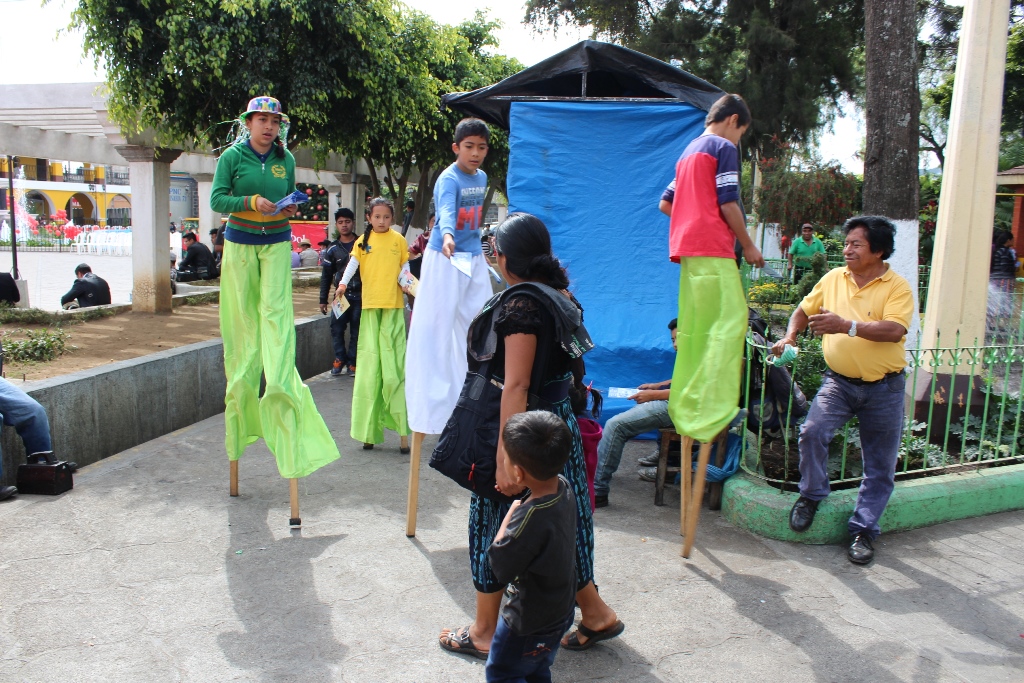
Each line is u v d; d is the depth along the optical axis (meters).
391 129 11.19
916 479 4.57
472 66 14.73
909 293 3.79
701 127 5.54
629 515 4.51
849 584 3.69
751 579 3.72
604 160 5.63
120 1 8.65
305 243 19.64
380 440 5.75
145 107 9.40
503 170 16.72
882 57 6.76
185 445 5.78
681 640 3.19
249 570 3.70
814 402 4.03
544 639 2.53
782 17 18.11
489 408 2.82
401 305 5.73
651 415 4.50
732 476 4.59
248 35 8.93
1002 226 17.89
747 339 4.48
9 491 4.52
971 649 3.15
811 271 9.75
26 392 4.83
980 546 4.14
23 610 3.27
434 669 2.95
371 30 9.73
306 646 3.07
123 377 5.73
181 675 2.85
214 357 6.94
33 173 40.41
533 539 2.40
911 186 6.82
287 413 4.15
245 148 4.15
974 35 5.48
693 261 3.71
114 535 4.05
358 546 4.00
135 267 10.74
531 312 2.70
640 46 18.78
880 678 2.95
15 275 11.52
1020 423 5.39
